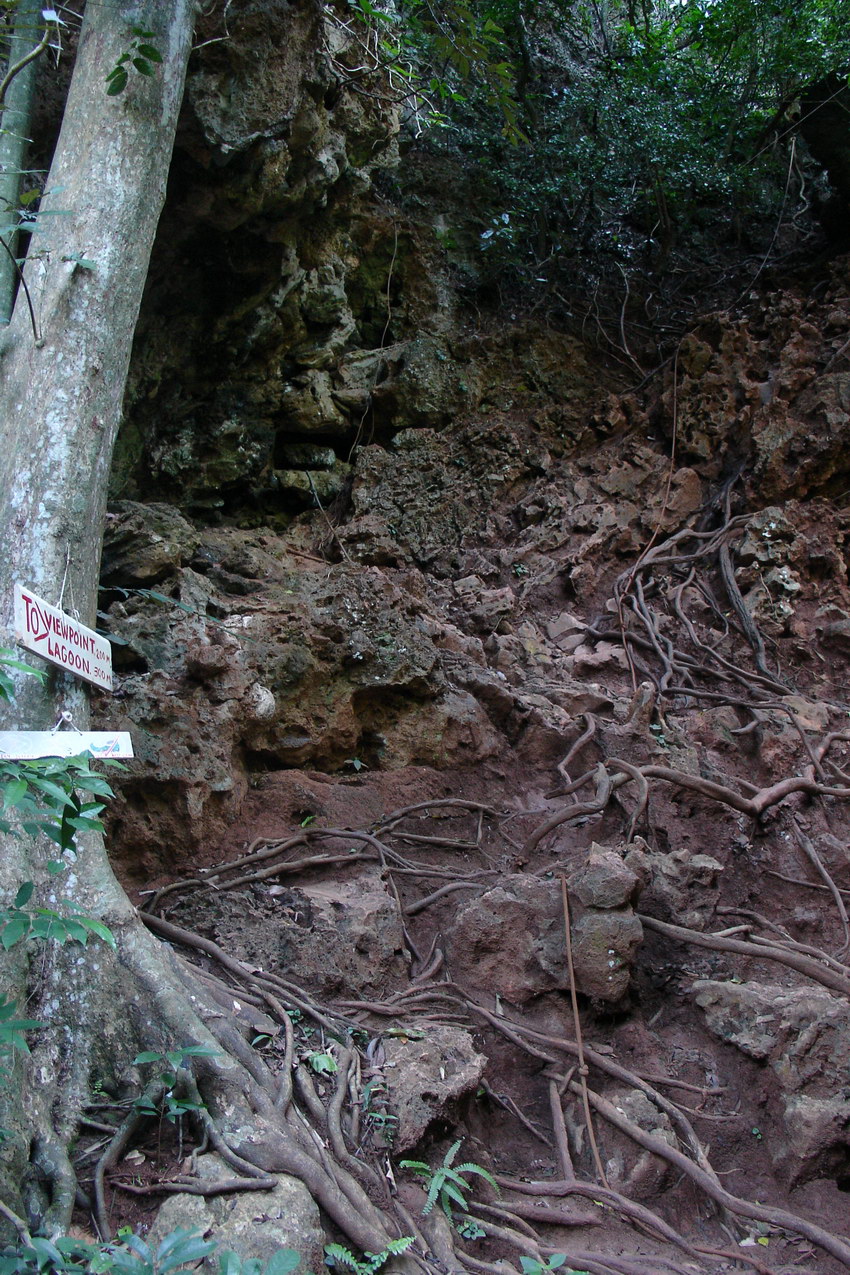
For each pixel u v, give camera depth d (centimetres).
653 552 763
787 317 866
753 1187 370
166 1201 291
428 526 761
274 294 668
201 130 536
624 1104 382
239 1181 294
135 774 439
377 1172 323
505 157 929
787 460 792
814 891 514
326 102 632
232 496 727
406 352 810
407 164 900
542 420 836
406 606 593
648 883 463
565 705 607
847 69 943
